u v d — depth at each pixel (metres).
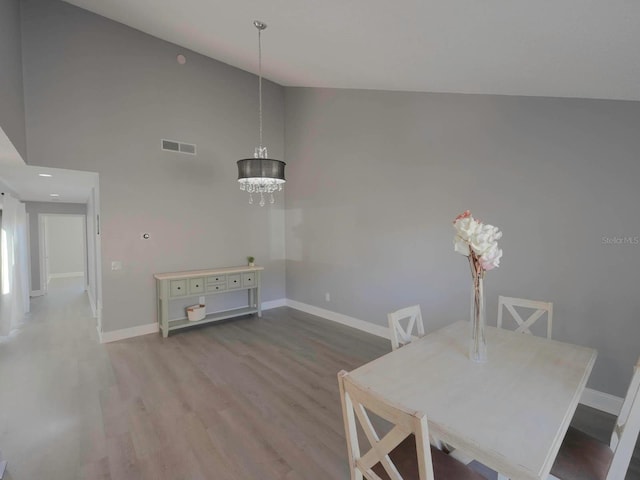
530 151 2.78
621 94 2.25
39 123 3.48
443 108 3.38
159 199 4.34
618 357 2.41
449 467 1.32
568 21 1.58
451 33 2.06
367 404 1.08
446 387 1.40
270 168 3.11
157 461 1.93
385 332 4.09
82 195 6.33
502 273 2.98
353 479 1.23
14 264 4.68
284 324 4.68
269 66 4.43
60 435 2.17
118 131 3.99
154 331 4.33
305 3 2.31
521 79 2.47
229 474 1.83
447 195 3.38
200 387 2.83
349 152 4.45
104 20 3.86
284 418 2.37
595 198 2.47
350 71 3.52
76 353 3.61
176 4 3.13
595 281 2.49
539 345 1.88
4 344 3.92
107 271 3.97
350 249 4.50
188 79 4.55
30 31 3.41
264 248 5.47
